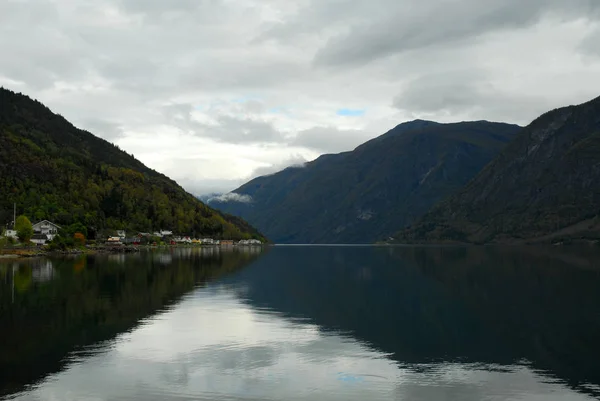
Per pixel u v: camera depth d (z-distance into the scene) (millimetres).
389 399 28359
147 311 54219
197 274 99750
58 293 66812
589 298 66438
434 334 44156
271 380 31250
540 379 31734
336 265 139500
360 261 164125
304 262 155500
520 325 48094
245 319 50500
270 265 136250
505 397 28844
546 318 51719
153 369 33156
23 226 180125
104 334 42750
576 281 88750
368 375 32438
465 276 101250
